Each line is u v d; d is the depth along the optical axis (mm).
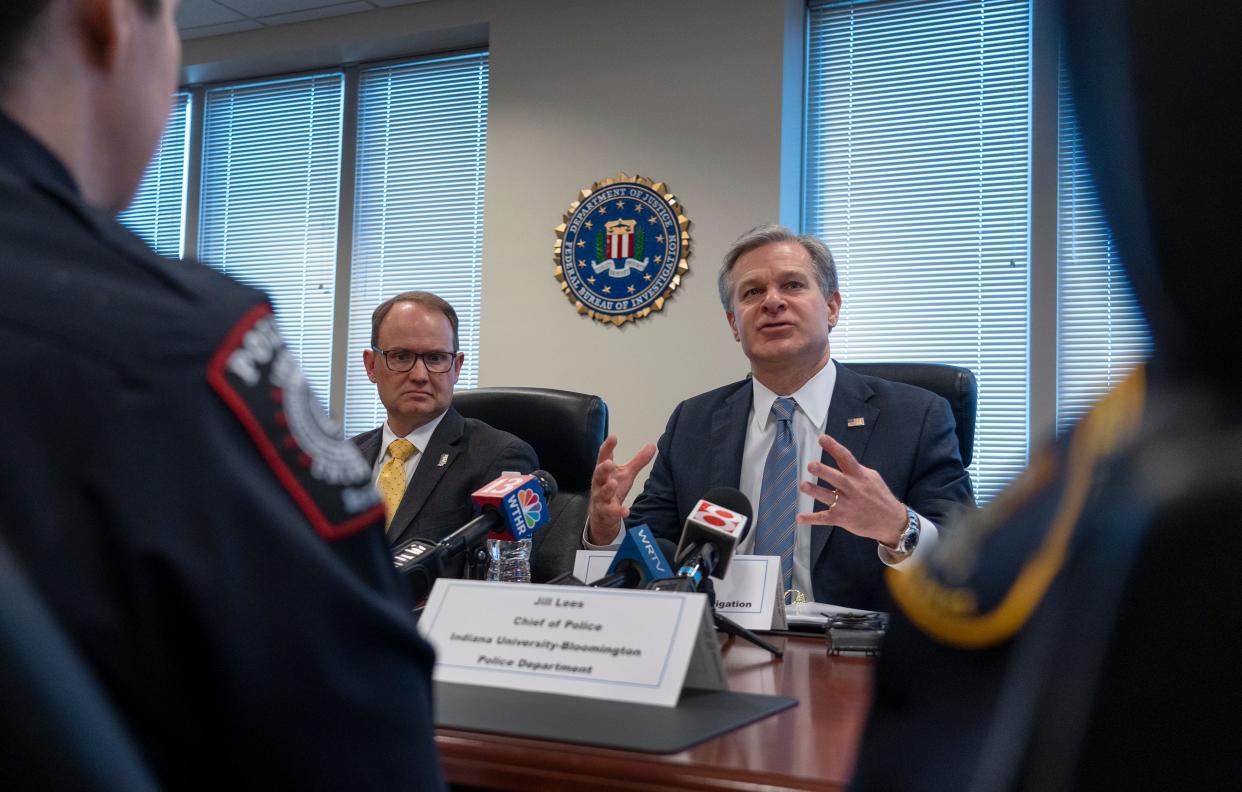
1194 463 198
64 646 340
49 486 388
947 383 2453
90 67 485
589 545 1841
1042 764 196
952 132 3977
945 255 3943
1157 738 186
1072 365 3613
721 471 2260
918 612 251
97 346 413
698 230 4020
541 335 4262
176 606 395
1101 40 210
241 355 453
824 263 2346
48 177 463
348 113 4988
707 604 969
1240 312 194
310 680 418
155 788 342
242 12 4750
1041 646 209
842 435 2225
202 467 414
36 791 309
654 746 778
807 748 786
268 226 5141
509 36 4414
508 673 1003
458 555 1529
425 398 2555
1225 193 189
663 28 4137
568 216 4223
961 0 4008
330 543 450
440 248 4797
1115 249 214
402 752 449
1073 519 221
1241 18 189
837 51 4176
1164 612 191
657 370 4055
